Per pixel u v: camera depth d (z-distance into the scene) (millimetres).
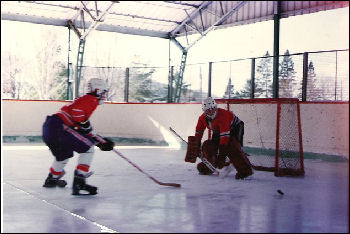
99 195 3912
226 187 4461
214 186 4527
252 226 2762
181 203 3553
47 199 3688
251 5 12469
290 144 6816
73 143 3869
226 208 3346
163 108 10953
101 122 11875
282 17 11375
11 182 4664
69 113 3949
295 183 4770
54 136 3906
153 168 6121
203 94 10969
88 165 3938
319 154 7645
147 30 14062
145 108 11336
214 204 3512
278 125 5609
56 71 28141
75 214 3105
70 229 2676
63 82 27984
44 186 4352
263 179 5133
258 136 8625
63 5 12398
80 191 4125
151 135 11219
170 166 6379
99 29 13312
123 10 13070
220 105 9250
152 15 13531
